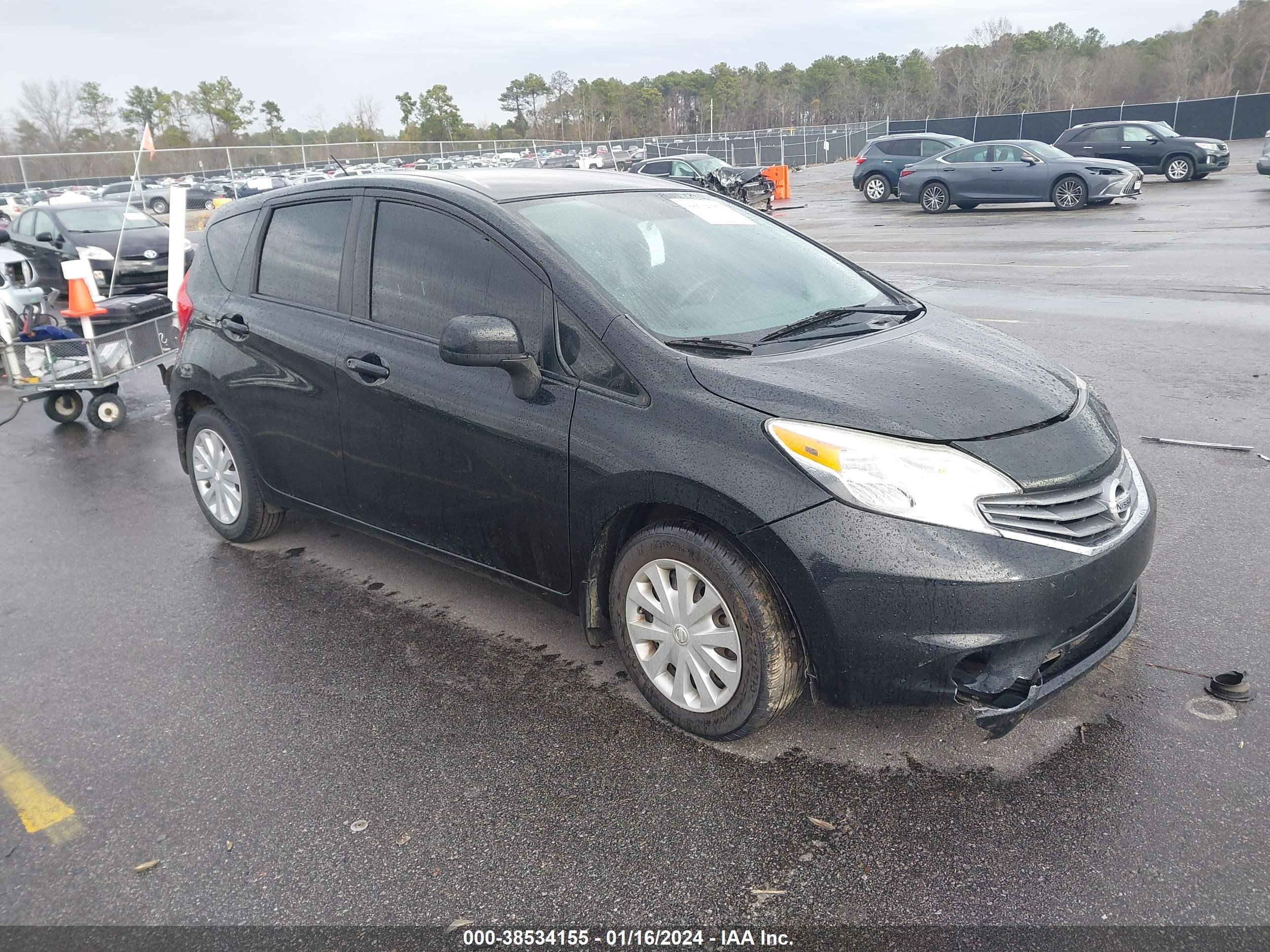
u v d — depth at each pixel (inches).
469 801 112.4
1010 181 797.2
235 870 103.0
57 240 575.2
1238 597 149.3
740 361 117.8
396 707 133.8
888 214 860.0
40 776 122.0
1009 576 100.7
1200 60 3139.8
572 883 98.7
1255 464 205.5
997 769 112.9
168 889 100.7
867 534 102.4
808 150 1903.3
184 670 146.9
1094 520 108.6
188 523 212.7
